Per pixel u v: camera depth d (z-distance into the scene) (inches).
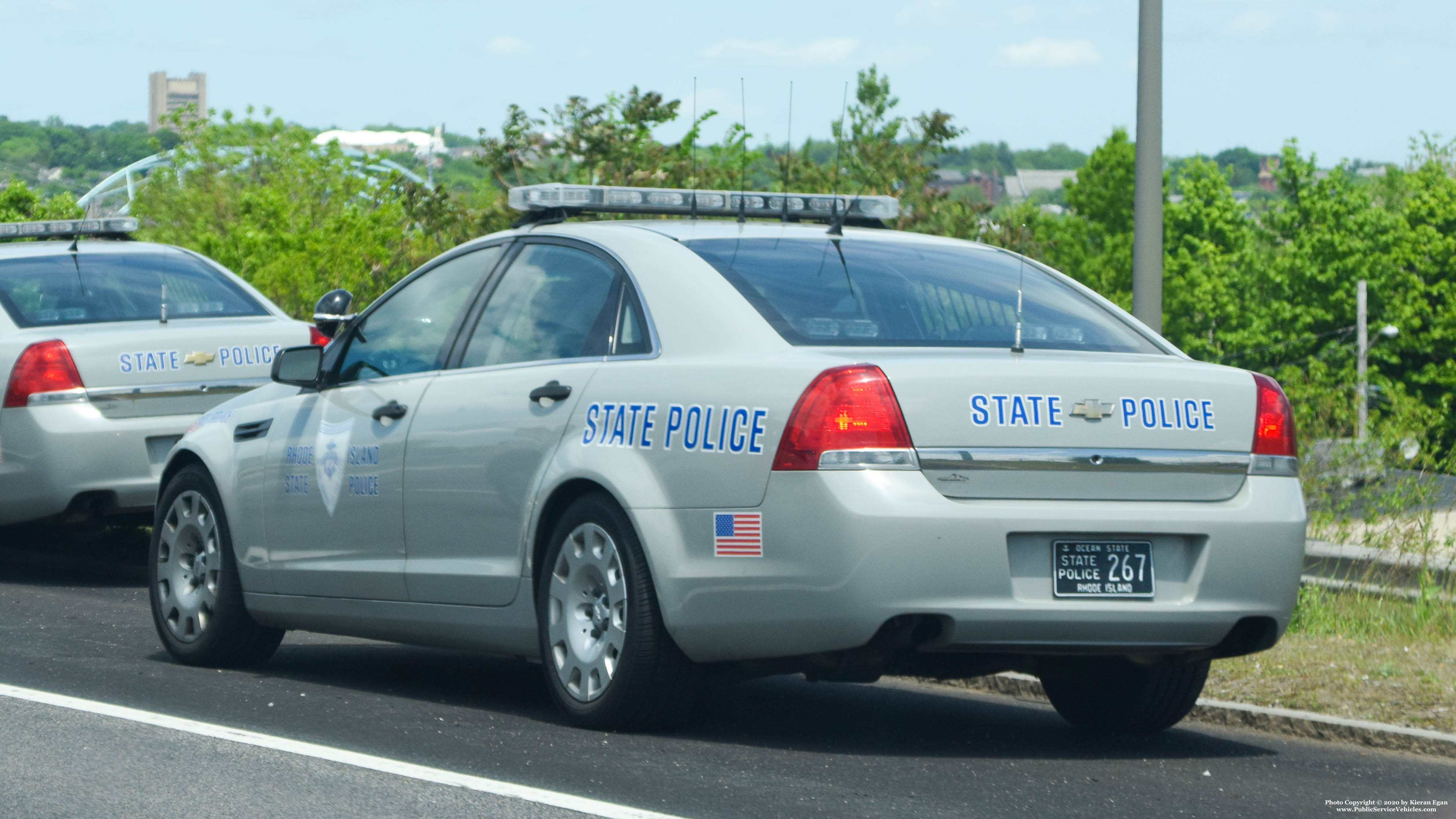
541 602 359.3
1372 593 557.9
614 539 340.8
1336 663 459.8
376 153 1803.6
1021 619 308.7
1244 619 326.3
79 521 617.9
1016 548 311.0
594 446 346.6
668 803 286.5
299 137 2556.6
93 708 368.5
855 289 352.2
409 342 413.7
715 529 322.7
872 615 304.3
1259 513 326.0
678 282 351.3
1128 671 369.1
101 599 597.6
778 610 314.0
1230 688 430.3
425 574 387.5
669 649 335.0
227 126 2598.4
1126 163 4429.1
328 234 1149.7
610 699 341.7
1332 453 594.6
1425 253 4195.4
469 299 403.2
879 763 329.1
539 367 370.3
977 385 313.3
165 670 440.8
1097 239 4493.1
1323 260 4284.0
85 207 2258.9
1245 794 313.6
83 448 604.1
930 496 306.7
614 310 361.4
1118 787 315.0
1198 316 4411.9
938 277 366.3
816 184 1077.1
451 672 453.1
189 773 307.1
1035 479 312.8
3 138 7760.8
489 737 343.3
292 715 368.2
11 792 293.6
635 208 404.5
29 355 608.1
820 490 307.9
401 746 333.4
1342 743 378.9
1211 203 4468.5
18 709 368.2
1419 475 589.9
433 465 386.0
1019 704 428.1
